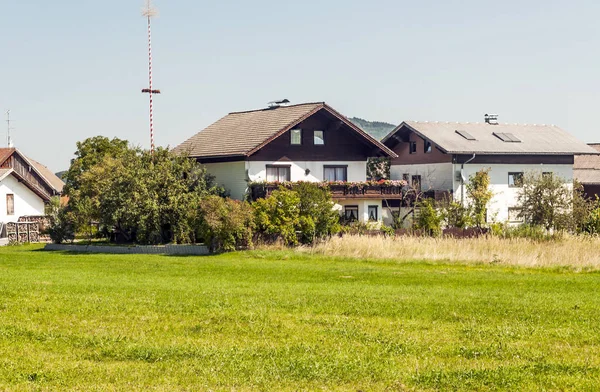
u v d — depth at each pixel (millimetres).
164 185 66125
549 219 76188
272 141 73562
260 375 19344
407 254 53250
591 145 121875
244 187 72438
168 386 18375
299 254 56125
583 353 21859
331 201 70438
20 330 24203
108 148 91438
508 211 88188
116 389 18156
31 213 93125
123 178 66312
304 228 62781
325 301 30656
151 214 65312
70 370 19734
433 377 19266
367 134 76375
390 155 77875
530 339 23656
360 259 53188
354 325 25469
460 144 86625
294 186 66125
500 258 50062
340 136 76812
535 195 77625
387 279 41281
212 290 34250
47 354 21406
